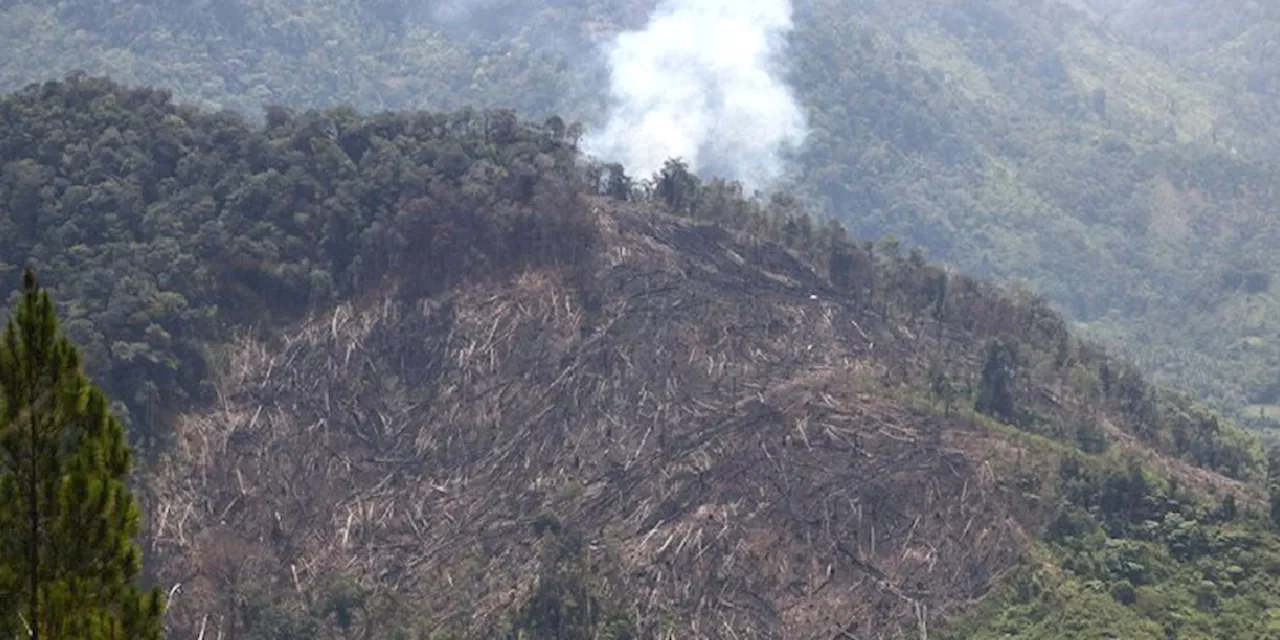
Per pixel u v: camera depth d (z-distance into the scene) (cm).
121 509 11925
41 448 11700
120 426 12231
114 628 11644
